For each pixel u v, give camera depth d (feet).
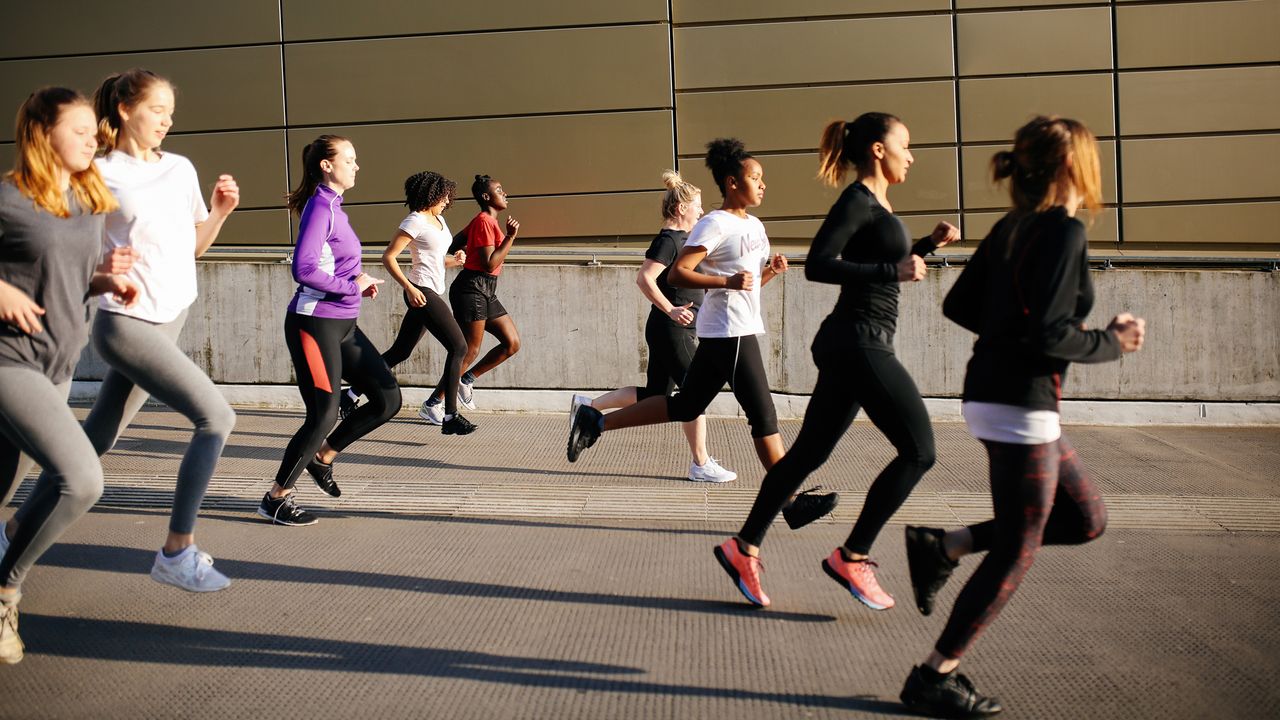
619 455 22.13
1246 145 27.09
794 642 12.05
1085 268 9.52
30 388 10.47
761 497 12.76
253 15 28.68
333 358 16.37
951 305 10.65
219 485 18.98
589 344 26.81
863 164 12.38
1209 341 25.89
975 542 11.09
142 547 15.29
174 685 10.73
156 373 12.22
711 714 10.16
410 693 10.59
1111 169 27.35
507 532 16.49
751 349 15.24
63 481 10.57
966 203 27.48
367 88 28.58
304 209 16.14
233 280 27.25
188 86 28.94
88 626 12.30
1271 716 10.17
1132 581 14.29
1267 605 13.32
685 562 15.06
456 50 28.35
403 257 27.96
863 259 12.09
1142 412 26.11
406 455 21.79
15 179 10.40
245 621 12.53
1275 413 25.73
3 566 10.82
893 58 27.45
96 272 11.32
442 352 26.96
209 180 29.07
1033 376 9.55
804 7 27.58
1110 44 27.12
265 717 10.01
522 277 26.81
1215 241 27.27
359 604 13.16
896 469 12.14
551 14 28.07
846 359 11.94
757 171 15.37
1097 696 10.61
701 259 15.14
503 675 11.06
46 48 29.12
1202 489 19.57
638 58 27.91
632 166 28.07
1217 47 26.99
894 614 12.99
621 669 11.25
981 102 27.37
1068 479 10.17
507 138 28.32
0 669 11.07
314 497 18.29
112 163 12.23
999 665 11.41
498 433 24.20
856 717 10.11
